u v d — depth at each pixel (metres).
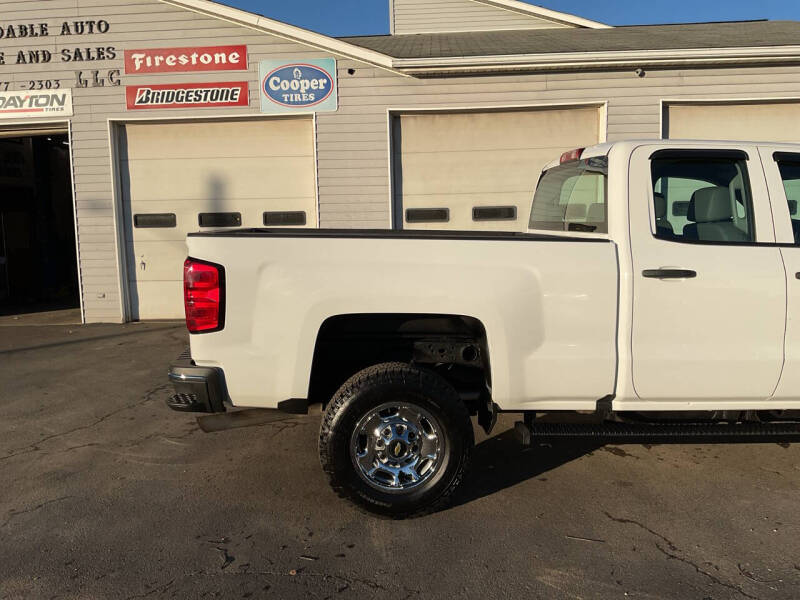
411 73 9.20
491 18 14.48
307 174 9.77
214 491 3.79
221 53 9.44
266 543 3.15
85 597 2.69
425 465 3.40
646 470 4.04
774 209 3.53
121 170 9.85
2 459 4.32
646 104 9.13
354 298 3.29
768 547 3.05
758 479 3.87
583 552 3.04
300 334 3.29
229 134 9.76
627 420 3.68
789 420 3.74
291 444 4.61
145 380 6.45
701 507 3.50
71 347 8.14
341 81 9.35
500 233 4.54
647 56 8.88
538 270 3.31
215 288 3.26
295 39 9.29
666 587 2.73
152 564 2.95
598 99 9.16
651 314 3.35
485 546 3.10
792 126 9.21
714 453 4.32
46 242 13.57
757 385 3.44
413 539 3.18
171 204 9.88
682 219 3.58
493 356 3.32
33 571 2.90
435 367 3.85
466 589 2.73
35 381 6.44
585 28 14.16
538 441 4.10
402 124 9.54
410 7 14.53
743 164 3.59
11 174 13.83
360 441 3.36
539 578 2.81
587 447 4.48
